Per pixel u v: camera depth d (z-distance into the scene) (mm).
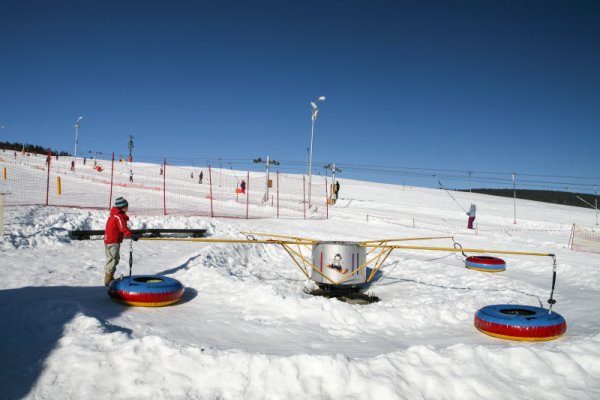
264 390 4613
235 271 11617
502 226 34375
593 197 80750
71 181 38031
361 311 7930
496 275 12508
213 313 7441
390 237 21438
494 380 4957
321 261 10328
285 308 7812
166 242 15422
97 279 9516
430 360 5105
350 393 4602
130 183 41906
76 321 5875
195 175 61938
